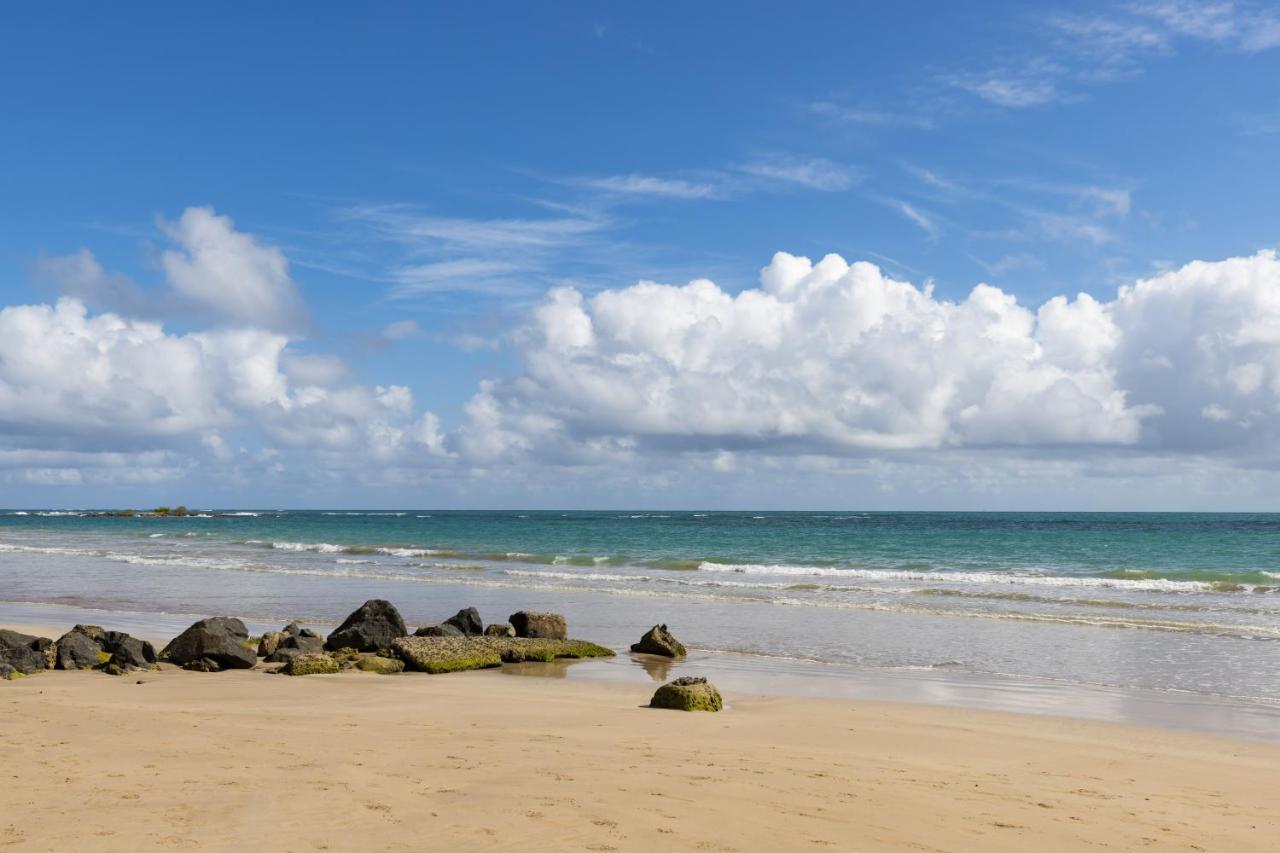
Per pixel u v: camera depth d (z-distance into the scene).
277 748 9.70
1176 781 10.04
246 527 116.06
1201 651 20.38
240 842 6.32
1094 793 9.30
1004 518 199.25
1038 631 23.56
